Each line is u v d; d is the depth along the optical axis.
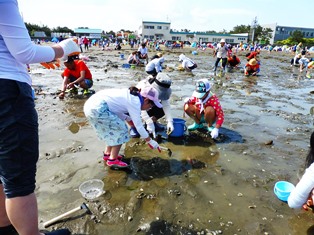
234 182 3.42
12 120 1.73
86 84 7.40
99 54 25.08
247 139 4.79
